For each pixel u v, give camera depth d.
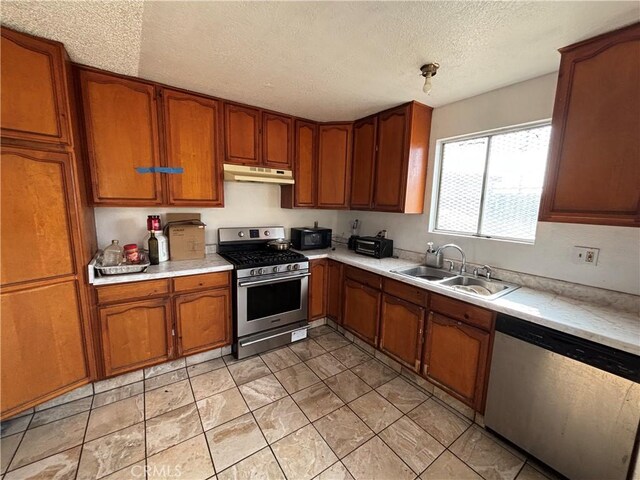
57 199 1.67
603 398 1.29
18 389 1.60
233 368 2.38
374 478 1.46
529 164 2.07
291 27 1.44
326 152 3.15
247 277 2.46
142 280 2.05
